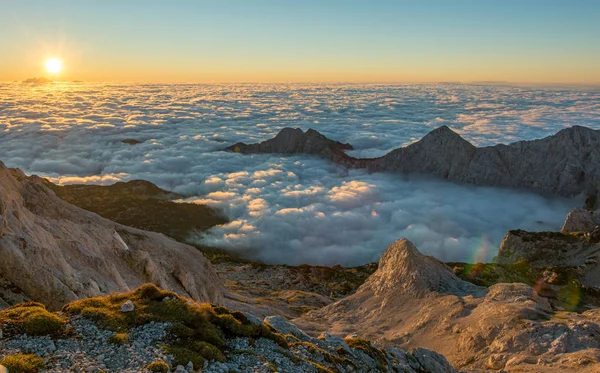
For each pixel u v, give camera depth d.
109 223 51.47
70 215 47.50
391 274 61.97
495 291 49.00
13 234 25.09
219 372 13.56
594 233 85.56
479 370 32.06
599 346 31.92
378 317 54.53
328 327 53.16
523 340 35.06
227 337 16.09
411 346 43.91
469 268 81.88
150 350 13.74
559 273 72.88
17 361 11.85
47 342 13.49
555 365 30.11
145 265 41.09
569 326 34.72
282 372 14.56
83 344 13.69
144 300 16.81
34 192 46.50
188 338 14.87
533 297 46.56
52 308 24.06
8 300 22.56
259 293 77.94
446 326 44.56
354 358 18.45
